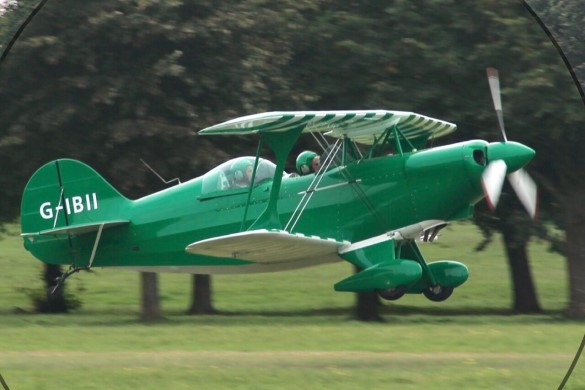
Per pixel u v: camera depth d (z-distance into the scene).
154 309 59.25
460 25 64.19
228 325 55.25
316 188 53.50
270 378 47.00
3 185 63.38
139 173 60.53
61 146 62.25
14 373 46.97
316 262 55.38
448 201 52.38
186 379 46.56
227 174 57.09
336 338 52.00
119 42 59.25
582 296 62.44
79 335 52.72
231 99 61.06
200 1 58.84
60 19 59.69
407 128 54.16
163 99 60.12
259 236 50.03
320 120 50.31
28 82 61.31
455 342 50.97
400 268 51.38
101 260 60.91
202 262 58.50
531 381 46.56
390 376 46.53
